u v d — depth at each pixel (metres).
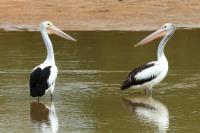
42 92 14.47
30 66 17.83
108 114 13.91
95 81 16.47
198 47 20.56
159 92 15.76
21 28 23.66
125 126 13.09
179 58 19.09
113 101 14.91
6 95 15.24
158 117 13.70
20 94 15.33
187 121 13.44
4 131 12.72
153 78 15.57
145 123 13.29
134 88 15.85
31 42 21.09
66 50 20.08
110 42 21.30
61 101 14.84
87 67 17.88
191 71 17.56
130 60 18.69
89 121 13.39
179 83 16.44
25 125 13.12
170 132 12.71
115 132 12.69
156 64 15.71
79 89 15.79
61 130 12.80
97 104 14.62
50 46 15.29
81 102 14.76
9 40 21.45
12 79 16.56
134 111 14.13
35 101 14.80
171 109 14.30
